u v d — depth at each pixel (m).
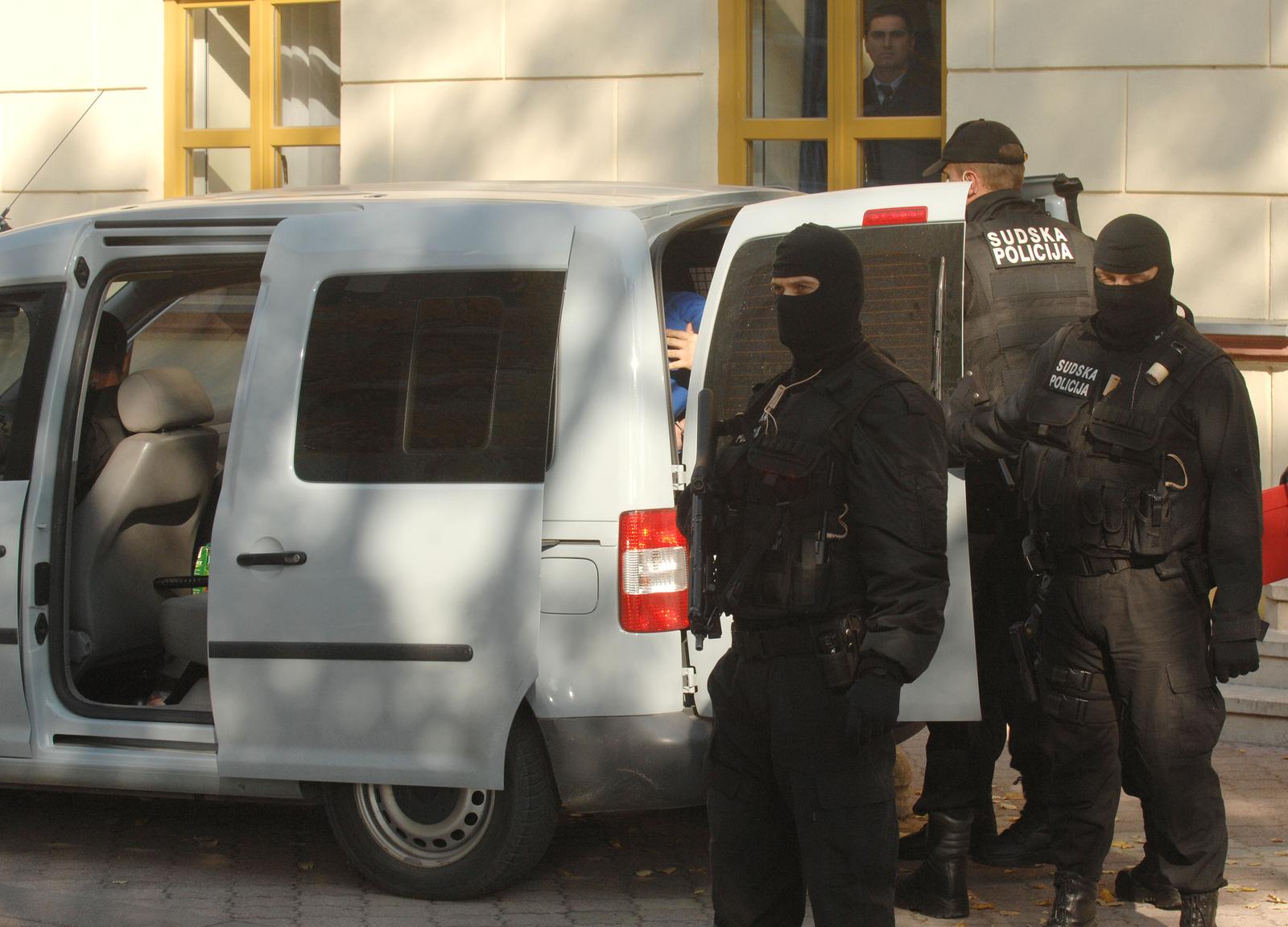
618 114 10.48
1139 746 4.90
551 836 5.56
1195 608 4.87
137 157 11.97
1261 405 9.12
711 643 5.34
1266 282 9.11
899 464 3.93
